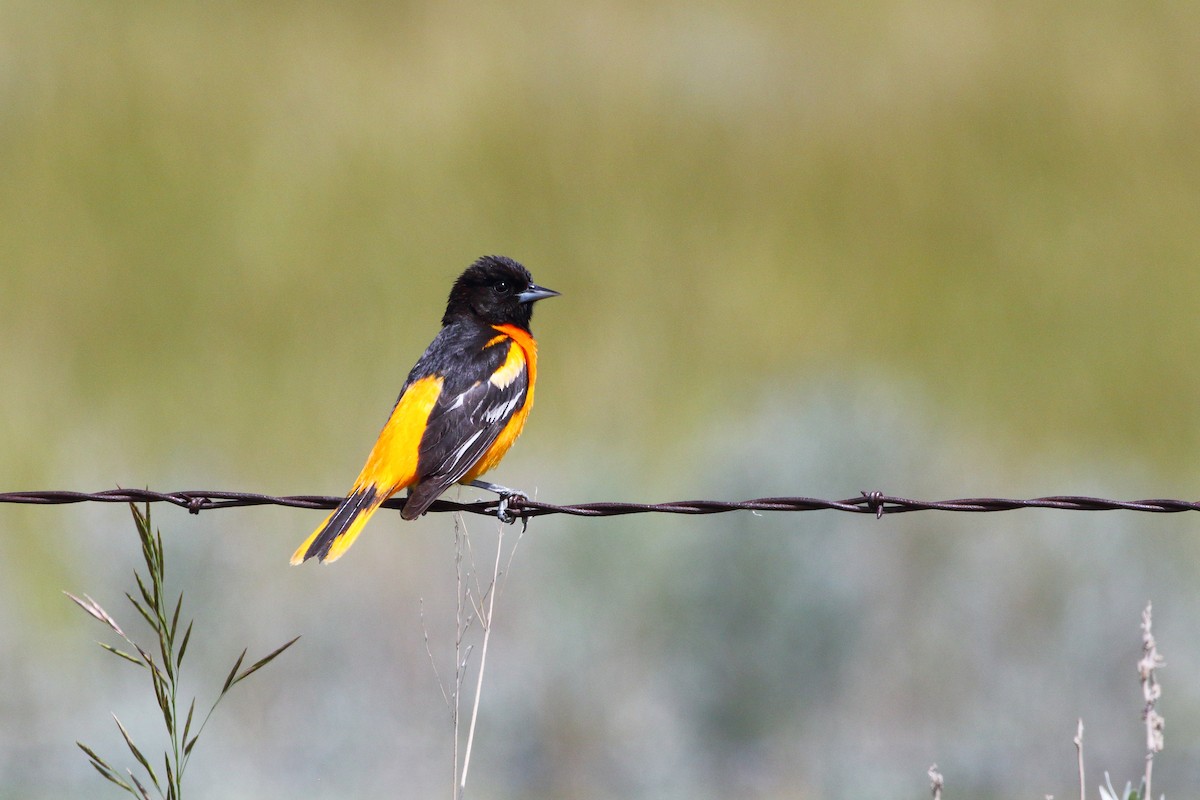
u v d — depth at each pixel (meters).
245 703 11.60
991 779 11.07
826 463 12.32
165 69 23.41
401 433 8.09
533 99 23.80
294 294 19.00
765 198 22.00
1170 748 11.49
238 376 17.28
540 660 11.82
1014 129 24.05
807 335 19.12
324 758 11.13
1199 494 15.45
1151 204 22.28
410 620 12.22
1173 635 12.30
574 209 21.41
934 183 22.47
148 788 10.57
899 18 26.67
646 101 24.17
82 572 12.77
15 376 16.92
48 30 23.89
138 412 16.39
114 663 12.12
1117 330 19.55
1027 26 26.70
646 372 17.89
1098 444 17.19
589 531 12.41
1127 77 24.55
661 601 12.03
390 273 19.72
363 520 7.71
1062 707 11.79
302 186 20.89
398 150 22.48
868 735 11.59
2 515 13.83
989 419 17.58
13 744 11.02
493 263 9.92
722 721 11.61
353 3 25.89
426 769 11.10
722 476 12.44
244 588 12.44
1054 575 12.64
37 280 18.95
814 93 24.53
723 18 26.78
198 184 20.94
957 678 11.95
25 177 20.55
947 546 12.72
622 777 11.28
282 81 23.73
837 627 11.73
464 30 25.67
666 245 20.64
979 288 20.56
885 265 20.80
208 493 7.41
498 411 8.55
